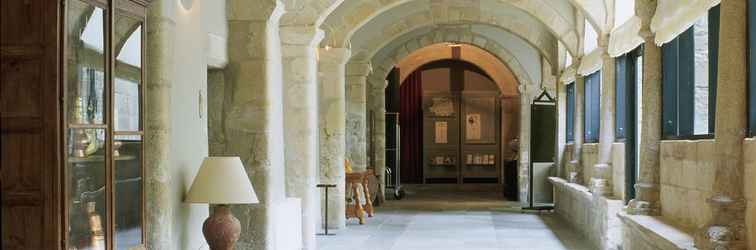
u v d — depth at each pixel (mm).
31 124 4027
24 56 4020
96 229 4387
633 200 9234
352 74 16812
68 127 4105
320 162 13867
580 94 14562
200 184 5871
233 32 8125
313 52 10742
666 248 7023
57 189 4035
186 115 6199
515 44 19391
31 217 4062
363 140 16938
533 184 17469
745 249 6000
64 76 4059
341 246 11523
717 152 6230
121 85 4719
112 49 4473
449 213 16875
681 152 8141
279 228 8508
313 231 10984
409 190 24516
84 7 4215
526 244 11812
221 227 5895
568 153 16484
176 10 5902
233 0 8094
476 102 26438
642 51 10180
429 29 19297
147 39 5465
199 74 6703
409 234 13039
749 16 6090
